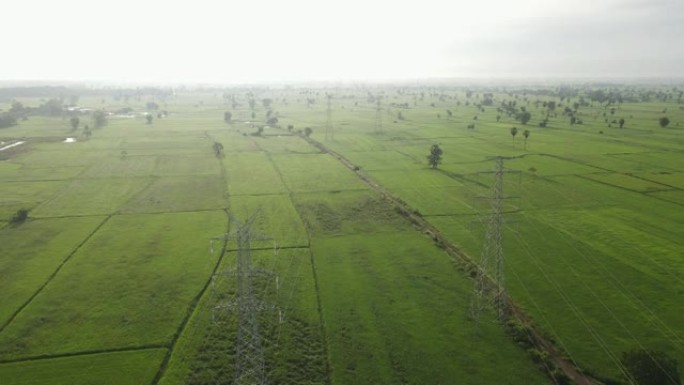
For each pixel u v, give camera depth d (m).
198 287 62.38
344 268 68.69
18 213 87.44
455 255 73.12
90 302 58.19
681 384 43.25
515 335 51.88
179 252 73.81
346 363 47.28
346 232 83.38
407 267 69.06
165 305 57.78
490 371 46.31
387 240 79.50
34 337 50.91
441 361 47.75
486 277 65.06
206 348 49.50
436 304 58.69
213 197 104.75
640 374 41.62
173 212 94.12
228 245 76.81
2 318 54.34
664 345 49.62
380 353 48.91
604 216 90.44
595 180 117.06
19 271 66.44
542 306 57.78
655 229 83.19
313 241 79.00
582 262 69.88
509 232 82.31
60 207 96.31
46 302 58.00
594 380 45.12
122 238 79.56
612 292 60.91
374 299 59.84
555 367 46.50
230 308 53.31
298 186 114.12
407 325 54.00
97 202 100.06
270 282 63.81
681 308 56.78
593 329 52.84
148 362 47.19
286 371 46.06
